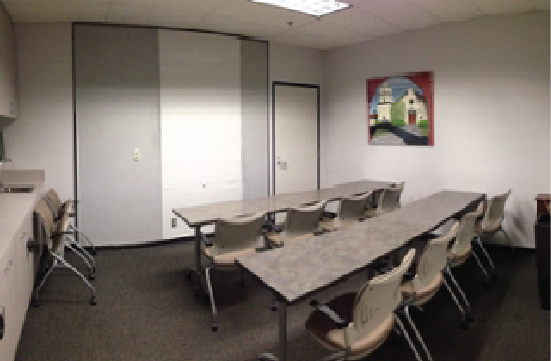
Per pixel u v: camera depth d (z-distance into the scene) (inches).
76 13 171.5
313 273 83.8
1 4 150.9
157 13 174.7
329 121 259.9
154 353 105.3
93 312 128.3
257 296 141.7
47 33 183.8
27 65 181.9
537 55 179.6
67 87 187.6
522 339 112.3
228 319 124.6
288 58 243.4
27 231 115.0
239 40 221.6
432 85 209.6
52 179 188.2
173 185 209.3
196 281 148.6
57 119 187.3
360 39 229.6
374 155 237.0
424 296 98.9
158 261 179.9
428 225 122.6
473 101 197.5
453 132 204.8
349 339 75.8
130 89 196.5
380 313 82.0
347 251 97.7
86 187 193.2
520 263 174.6
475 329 118.0
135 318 124.6
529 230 186.9
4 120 179.3
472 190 200.7
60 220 147.2
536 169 183.3
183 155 210.7
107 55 191.6
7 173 179.8
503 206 171.5
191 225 127.5
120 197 198.8
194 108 211.6
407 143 221.6
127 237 201.3
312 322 86.9
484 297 140.1
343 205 157.4
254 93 230.2
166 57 202.4
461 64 199.5
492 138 193.6
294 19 187.0
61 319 123.3
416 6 170.4
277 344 110.3
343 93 250.7
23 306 105.7
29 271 117.3
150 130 201.8
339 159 256.1
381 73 229.8
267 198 171.2
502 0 162.6
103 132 193.8
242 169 229.1
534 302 135.8
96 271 166.2
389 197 178.2
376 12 178.5
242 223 122.0
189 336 114.0
